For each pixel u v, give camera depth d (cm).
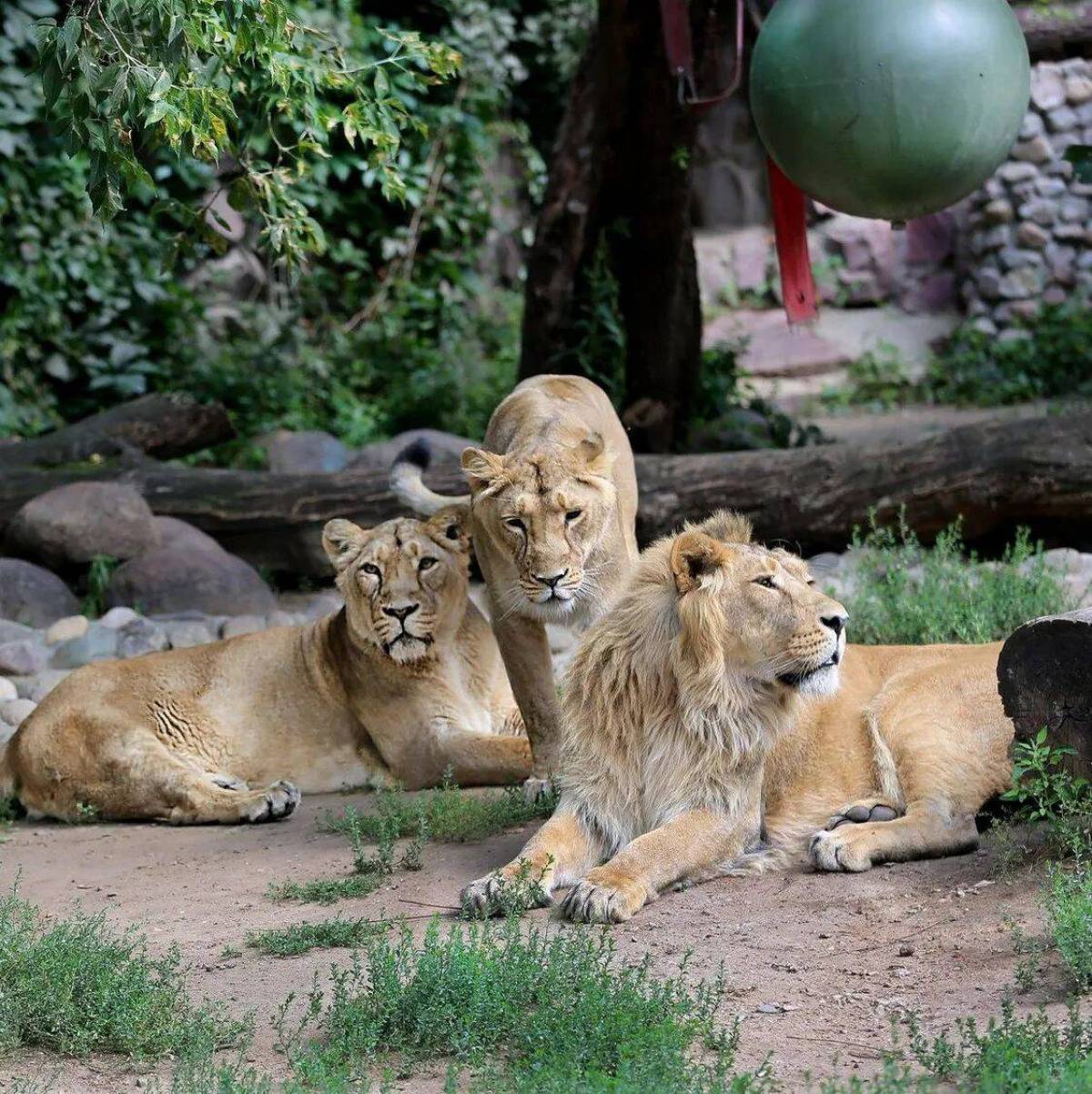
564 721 940
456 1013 689
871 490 1720
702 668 890
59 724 1218
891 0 1071
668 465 1775
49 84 900
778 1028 687
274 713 1234
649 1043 636
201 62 1023
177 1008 733
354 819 998
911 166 1080
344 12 2864
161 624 1680
